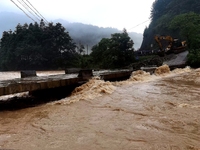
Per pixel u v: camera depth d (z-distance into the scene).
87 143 3.71
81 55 65.38
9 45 68.75
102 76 12.02
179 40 53.88
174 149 3.42
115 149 3.44
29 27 70.38
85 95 8.30
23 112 6.37
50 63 63.88
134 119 5.12
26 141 3.87
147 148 3.46
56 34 65.88
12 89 7.13
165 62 33.03
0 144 3.74
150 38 76.69
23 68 64.62
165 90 9.41
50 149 3.49
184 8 66.94
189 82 12.18
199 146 3.54
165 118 5.15
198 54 27.05
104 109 6.20
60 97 9.74
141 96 8.05
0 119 5.57
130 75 16.48
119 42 40.62
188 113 5.57
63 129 4.51
